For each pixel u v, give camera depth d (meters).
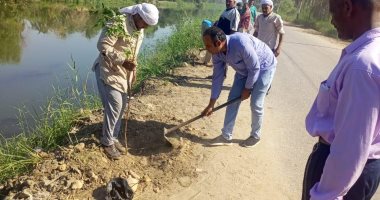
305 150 4.78
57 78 9.27
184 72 8.08
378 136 1.69
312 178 1.97
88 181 3.67
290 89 7.55
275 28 6.70
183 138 4.63
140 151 4.29
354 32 1.69
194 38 11.58
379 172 1.76
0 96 7.75
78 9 27.50
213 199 3.63
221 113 5.68
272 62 4.40
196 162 4.17
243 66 4.20
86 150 4.02
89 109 5.52
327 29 24.81
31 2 27.58
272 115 5.91
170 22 25.86
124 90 3.92
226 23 7.16
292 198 3.74
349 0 1.65
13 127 6.23
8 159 4.26
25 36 15.32
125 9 3.78
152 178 3.87
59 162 3.85
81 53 12.55
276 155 4.57
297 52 12.68
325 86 1.76
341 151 1.55
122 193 3.48
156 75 7.79
